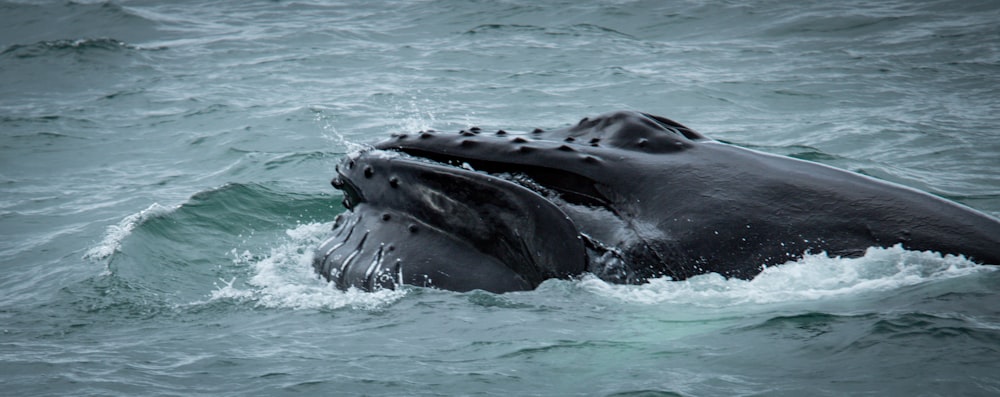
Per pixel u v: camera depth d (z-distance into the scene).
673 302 25.47
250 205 43.25
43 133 68.88
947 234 25.12
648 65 92.19
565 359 23.16
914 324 22.72
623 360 22.81
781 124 64.44
